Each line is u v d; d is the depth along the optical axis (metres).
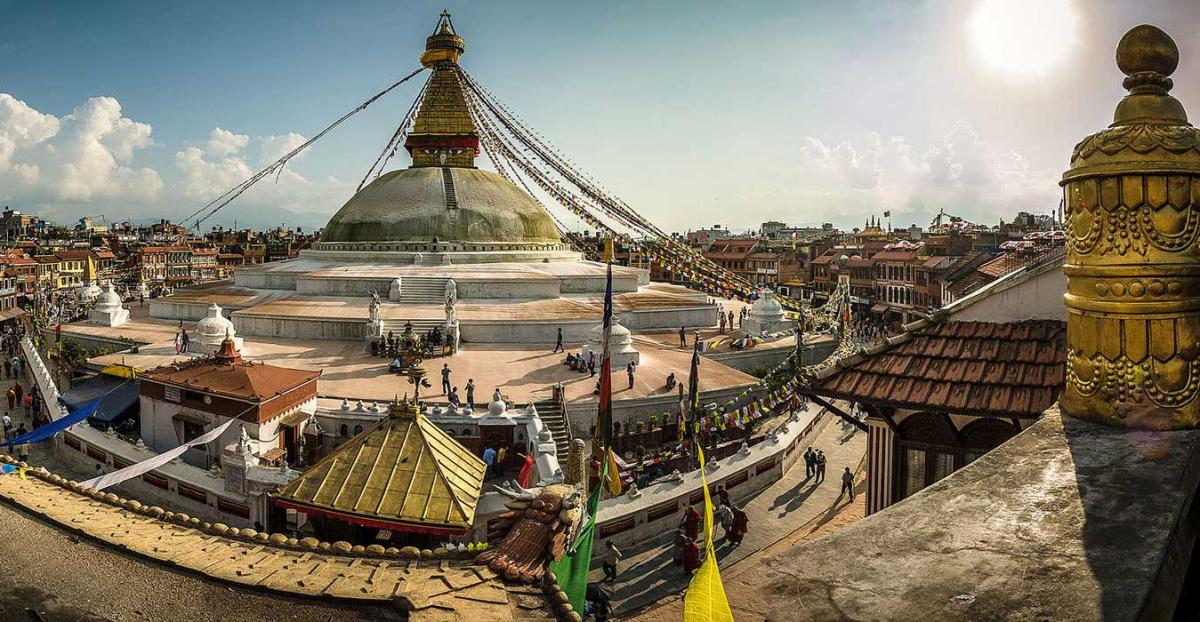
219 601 7.68
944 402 14.43
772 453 32.62
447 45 81.94
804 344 56.34
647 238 69.69
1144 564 3.62
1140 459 4.85
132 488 30.94
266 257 165.12
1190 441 5.20
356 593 7.64
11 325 98.81
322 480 20.77
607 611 19.91
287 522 27.39
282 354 48.81
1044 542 3.93
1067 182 6.36
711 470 29.98
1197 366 5.64
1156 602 3.40
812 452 33.66
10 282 106.75
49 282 123.88
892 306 97.12
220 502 27.72
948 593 3.62
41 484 10.88
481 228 75.94
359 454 21.42
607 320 18.56
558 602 7.24
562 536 8.30
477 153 85.44
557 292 64.38
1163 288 5.65
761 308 60.81
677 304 65.38
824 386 15.98
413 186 77.50
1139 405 5.71
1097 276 5.93
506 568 7.88
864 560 3.98
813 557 4.09
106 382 40.34
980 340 15.66
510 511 8.91
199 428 32.78
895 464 15.95
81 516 9.67
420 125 83.00
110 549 8.81
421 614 7.10
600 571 24.28
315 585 7.88
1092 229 6.00
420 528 19.55
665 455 34.34
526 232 78.94
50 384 42.12
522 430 34.50
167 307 65.00
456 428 34.22
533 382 42.97
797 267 128.00
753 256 134.25
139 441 31.89
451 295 50.69
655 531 27.14
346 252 73.38
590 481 20.20
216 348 46.94
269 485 26.41
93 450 33.72
